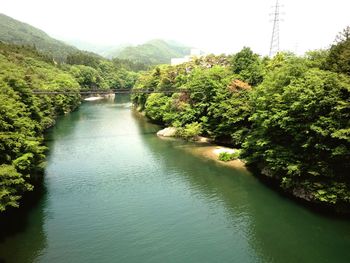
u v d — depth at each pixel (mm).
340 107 25703
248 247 23906
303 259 22516
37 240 24406
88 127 70938
